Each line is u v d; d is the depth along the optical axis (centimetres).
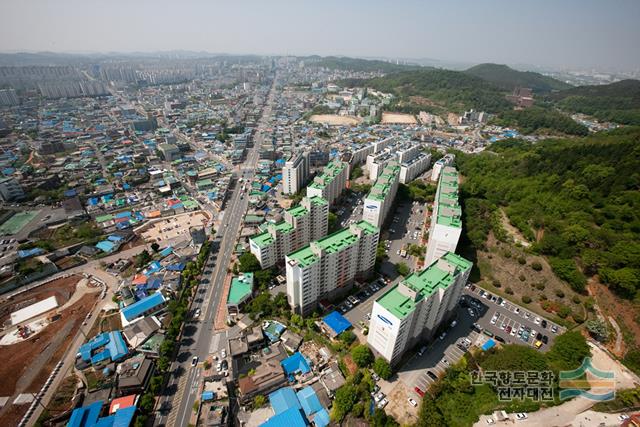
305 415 12694
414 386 14162
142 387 13338
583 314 17488
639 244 17912
